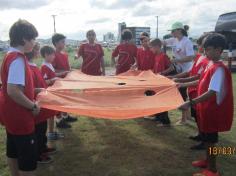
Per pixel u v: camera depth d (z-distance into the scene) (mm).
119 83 5973
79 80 6367
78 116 8469
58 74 6965
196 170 5152
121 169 5238
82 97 5023
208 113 4465
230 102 4441
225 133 6848
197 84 5188
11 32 3609
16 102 3553
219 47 4344
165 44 9664
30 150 3807
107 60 22578
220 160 5473
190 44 7152
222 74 4305
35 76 4941
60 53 7215
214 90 4254
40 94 4723
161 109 4484
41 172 5172
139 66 8156
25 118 3703
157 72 7441
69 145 6293
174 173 5070
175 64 7305
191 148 6020
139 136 6801
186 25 8281
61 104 4605
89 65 8547
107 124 7715
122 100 5062
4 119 3746
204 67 5102
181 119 7621
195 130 7125
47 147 5945
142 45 8078
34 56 5051
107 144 6348
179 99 4848
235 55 17875
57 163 5484
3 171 5230
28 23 3645
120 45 8727
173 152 5898
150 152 5910
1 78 3660
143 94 5281
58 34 7090
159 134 6910
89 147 6188
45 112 4867
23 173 3865
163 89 5301
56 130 7230
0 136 6938
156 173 5082
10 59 3549
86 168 5301
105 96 5137
